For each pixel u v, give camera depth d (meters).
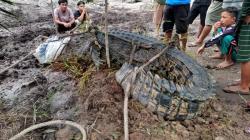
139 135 1.38
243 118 1.60
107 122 1.45
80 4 3.30
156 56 1.69
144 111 1.50
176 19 2.32
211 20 2.49
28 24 3.44
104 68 1.82
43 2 4.45
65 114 1.53
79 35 2.10
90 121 1.46
